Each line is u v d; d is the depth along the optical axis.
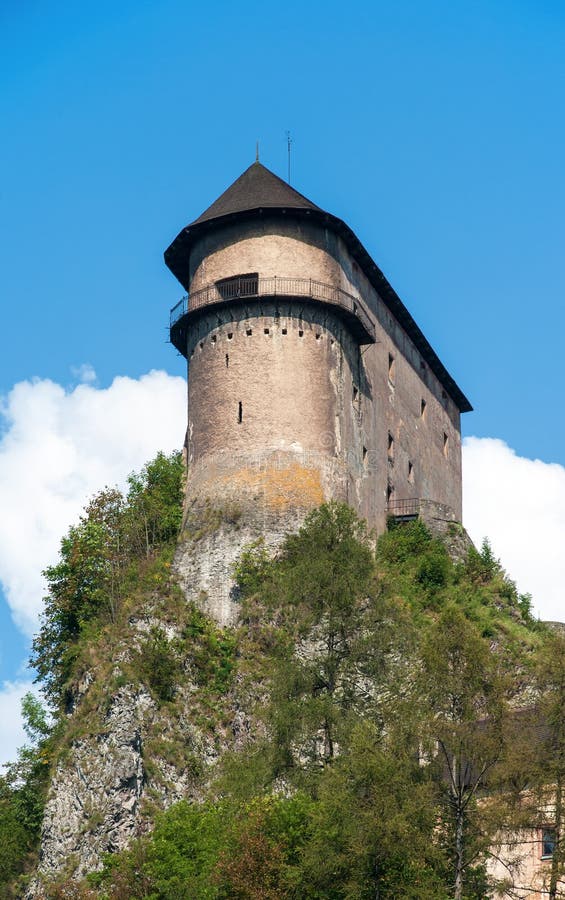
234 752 85.50
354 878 60.97
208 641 91.94
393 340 118.50
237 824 67.81
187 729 86.88
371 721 69.12
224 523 97.50
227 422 100.44
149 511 104.31
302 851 63.31
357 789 62.16
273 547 95.81
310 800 67.31
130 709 86.12
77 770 84.38
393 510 111.81
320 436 100.31
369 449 108.31
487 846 61.78
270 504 97.38
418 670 67.56
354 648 73.38
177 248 106.62
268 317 101.75
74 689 92.44
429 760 63.91
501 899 62.28
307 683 72.69
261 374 100.69
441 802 61.88
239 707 88.12
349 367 105.81
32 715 100.62
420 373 126.06
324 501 98.50
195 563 96.75
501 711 63.19
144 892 72.38
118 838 81.38
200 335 103.50
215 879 65.81
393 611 75.38
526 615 102.12
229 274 103.00
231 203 105.69
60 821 83.31
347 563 77.12
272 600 77.00
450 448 133.25
